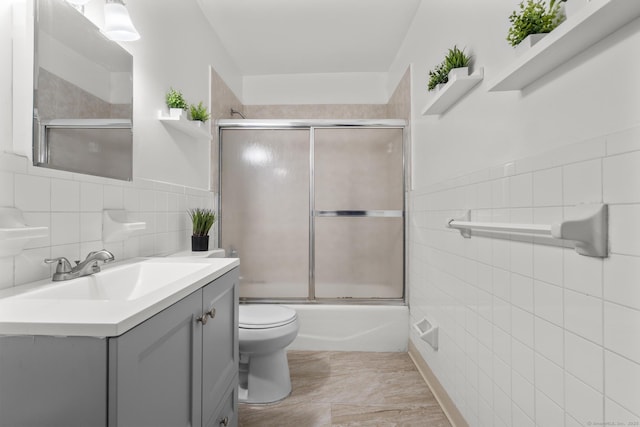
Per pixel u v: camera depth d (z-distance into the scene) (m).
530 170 1.09
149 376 0.70
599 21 0.73
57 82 1.08
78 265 1.07
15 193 0.93
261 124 2.72
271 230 2.74
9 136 0.96
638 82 0.72
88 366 0.58
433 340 1.97
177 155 2.04
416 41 2.51
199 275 1.02
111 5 1.25
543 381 1.03
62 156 1.10
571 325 0.91
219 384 1.16
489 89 1.15
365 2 2.45
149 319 0.69
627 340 0.74
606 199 0.80
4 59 0.95
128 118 1.47
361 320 2.61
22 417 0.59
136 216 1.55
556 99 0.97
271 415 1.76
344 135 2.75
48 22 1.04
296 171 2.75
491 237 1.34
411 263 2.58
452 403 1.73
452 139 1.75
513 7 1.18
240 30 2.81
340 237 2.74
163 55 1.88
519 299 1.15
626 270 0.75
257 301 2.72
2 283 0.89
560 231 0.80
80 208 1.18
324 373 2.23
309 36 2.93
